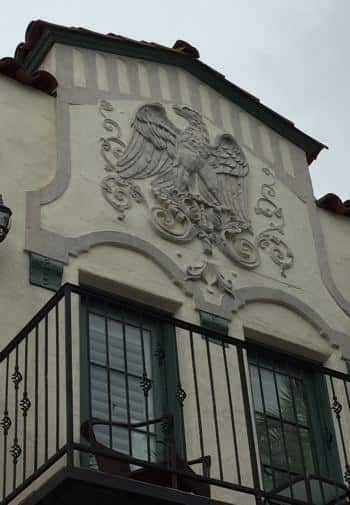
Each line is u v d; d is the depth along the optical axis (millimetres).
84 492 7574
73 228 10320
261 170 12625
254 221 12031
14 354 9055
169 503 7840
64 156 10812
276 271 11789
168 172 11492
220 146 12305
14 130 10664
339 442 10984
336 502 9383
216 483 8281
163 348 10391
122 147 11344
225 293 11086
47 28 11711
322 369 9828
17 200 10156
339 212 13164
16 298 9477
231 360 10594
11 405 8812
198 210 11445
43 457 8688
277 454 10500
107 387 9102
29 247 9875
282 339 11289
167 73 12500
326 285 12195
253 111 13078
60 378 9211
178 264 10883
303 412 11102
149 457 8391
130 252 10609
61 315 9570
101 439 9422
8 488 8391
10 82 11008
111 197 10844
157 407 10016
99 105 11531
